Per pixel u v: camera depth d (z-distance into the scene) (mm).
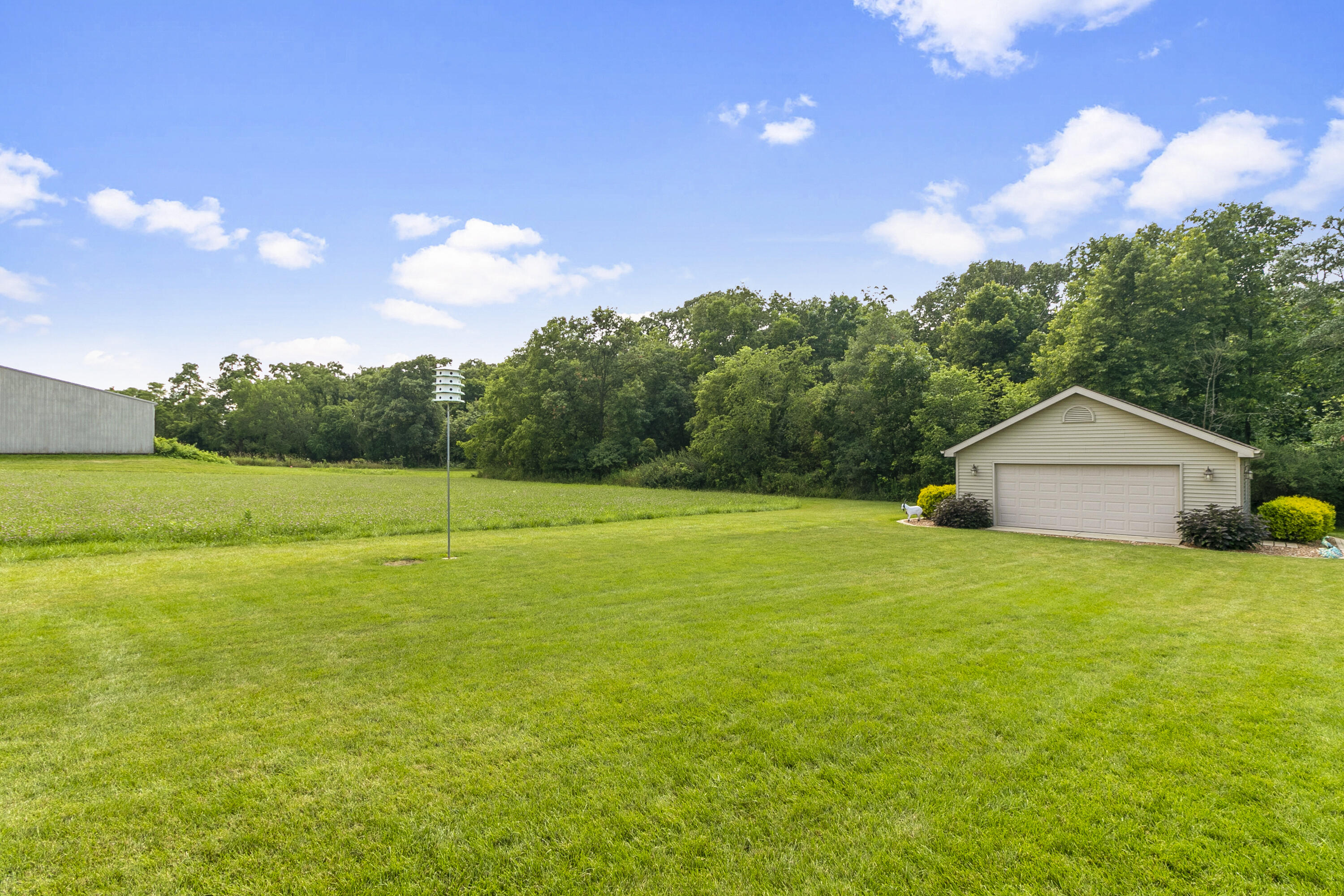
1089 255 27328
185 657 5555
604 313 45750
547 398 44250
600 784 3443
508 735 4035
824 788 3393
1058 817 3137
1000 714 4332
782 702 4551
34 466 38844
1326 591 8594
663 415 46906
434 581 9055
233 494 26000
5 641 6031
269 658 5543
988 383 32656
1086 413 15727
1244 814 3154
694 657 5566
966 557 11531
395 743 3916
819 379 39938
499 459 50219
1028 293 43906
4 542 11945
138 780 3465
